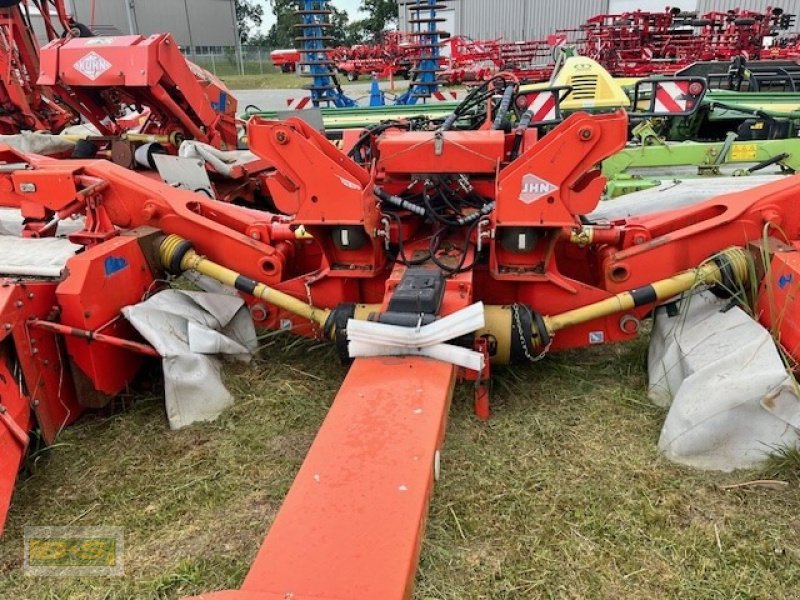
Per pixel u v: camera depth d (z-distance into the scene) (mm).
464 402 3551
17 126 7512
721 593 2367
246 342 3904
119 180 3797
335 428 2316
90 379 3281
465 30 33625
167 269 3754
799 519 2658
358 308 3461
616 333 3600
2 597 2441
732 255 3307
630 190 5902
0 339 2818
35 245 3518
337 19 56438
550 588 2412
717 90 9859
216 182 6305
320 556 1805
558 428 3334
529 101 6191
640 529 2654
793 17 19281
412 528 1887
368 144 4219
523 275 3438
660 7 26891
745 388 2811
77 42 5805
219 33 43062
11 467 2654
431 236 3727
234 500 2906
